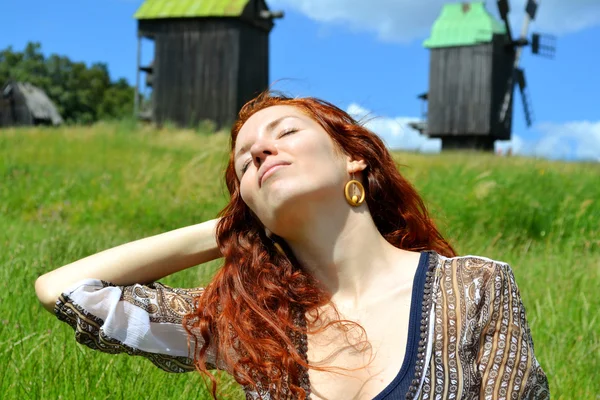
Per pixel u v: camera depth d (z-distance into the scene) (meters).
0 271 4.60
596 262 6.53
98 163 14.59
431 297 1.98
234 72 34.06
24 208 10.09
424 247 2.35
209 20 34.25
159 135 23.81
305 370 2.01
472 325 1.92
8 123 60.72
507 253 7.30
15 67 89.75
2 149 15.69
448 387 1.87
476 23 41.97
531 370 1.91
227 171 2.33
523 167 12.76
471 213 8.86
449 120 42.22
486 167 12.87
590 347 4.12
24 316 3.80
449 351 1.90
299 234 2.09
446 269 2.03
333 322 1.99
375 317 2.00
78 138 19.84
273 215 2.05
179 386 3.12
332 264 2.08
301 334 2.06
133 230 8.71
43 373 3.03
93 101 90.94
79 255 5.59
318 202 2.04
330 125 2.13
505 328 1.94
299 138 2.06
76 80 90.69
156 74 35.12
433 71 42.59
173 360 2.26
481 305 1.95
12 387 2.93
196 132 29.86
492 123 41.50
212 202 10.12
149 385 3.05
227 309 2.13
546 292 5.26
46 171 12.75
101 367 3.12
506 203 9.04
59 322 3.64
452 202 9.22
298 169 2.03
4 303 3.91
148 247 2.29
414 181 10.53
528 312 4.74
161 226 9.28
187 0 35.00
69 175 12.23
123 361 3.18
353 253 2.07
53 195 10.65
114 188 11.13
